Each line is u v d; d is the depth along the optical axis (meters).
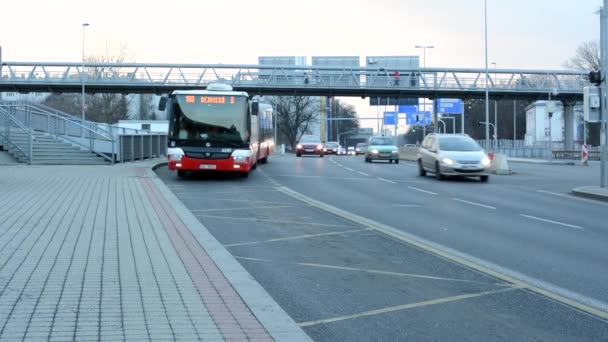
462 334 6.61
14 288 7.93
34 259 9.69
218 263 9.67
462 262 10.26
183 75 57.31
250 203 18.44
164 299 7.55
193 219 14.32
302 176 29.69
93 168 29.53
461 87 58.09
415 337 6.51
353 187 24.38
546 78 61.00
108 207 15.86
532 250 11.42
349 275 9.29
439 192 22.78
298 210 16.89
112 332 6.27
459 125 116.00
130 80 56.03
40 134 34.75
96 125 35.25
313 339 6.43
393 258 10.56
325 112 108.50
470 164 27.67
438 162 28.14
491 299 8.00
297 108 95.12
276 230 13.46
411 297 8.08
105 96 75.12
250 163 26.56
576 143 80.12
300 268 9.74
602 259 10.62
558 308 7.60
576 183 27.28
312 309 7.52
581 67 82.31
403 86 57.53
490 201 19.95
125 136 35.28
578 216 16.44
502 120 115.06
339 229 13.65
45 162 32.75
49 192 18.97
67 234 11.91
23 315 6.80
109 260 9.71
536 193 22.80
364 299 7.98
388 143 45.28
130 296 7.65
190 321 6.69
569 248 11.66
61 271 8.91
